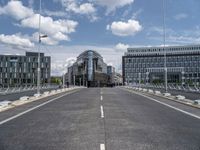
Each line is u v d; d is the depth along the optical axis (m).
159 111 15.44
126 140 7.76
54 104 20.09
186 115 13.65
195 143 7.42
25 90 57.19
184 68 132.62
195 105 18.38
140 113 14.41
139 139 7.90
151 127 10.00
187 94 38.03
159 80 132.12
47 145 7.20
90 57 139.12
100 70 149.38
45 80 109.06
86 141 7.64
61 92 43.19
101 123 10.90
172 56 136.62
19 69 104.94
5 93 43.19
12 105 18.88
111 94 35.53
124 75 149.25
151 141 7.64
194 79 129.25
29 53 110.50
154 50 144.62
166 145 7.17
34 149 6.79
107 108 16.94
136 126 10.20
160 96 30.20
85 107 17.61
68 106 18.39
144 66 143.88
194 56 131.25
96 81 140.12
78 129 9.56
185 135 8.54
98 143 7.38
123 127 9.97
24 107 17.91
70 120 11.77
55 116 13.16
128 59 147.25
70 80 151.50
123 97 28.72
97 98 26.92
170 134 8.69
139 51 148.00
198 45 135.38
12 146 7.11
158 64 140.38
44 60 109.69
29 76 106.12
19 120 11.88
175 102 22.12
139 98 27.14
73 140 7.78
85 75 138.00
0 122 11.32
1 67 102.56
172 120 11.86
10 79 103.38
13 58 104.19
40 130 9.41
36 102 22.11
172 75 130.38
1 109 16.30
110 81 173.88
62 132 9.02
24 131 9.24
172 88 63.47
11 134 8.73
